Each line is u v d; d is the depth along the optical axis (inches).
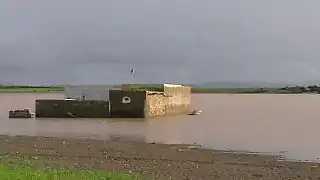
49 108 2977.4
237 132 2153.1
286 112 4121.6
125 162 1117.7
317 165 1122.7
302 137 1927.9
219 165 1093.8
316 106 5551.2
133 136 1909.4
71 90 3063.5
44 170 799.7
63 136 1877.5
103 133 2043.6
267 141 1743.4
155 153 1302.9
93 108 2928.2
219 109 4643.2
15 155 1215.6
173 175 938.1
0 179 607.5
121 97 2920.8
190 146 1521.9
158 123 2659.9
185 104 3823.8
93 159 1162.6
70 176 692.7
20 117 2994.6
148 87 3346.5
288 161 1196.5
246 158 1237.1
